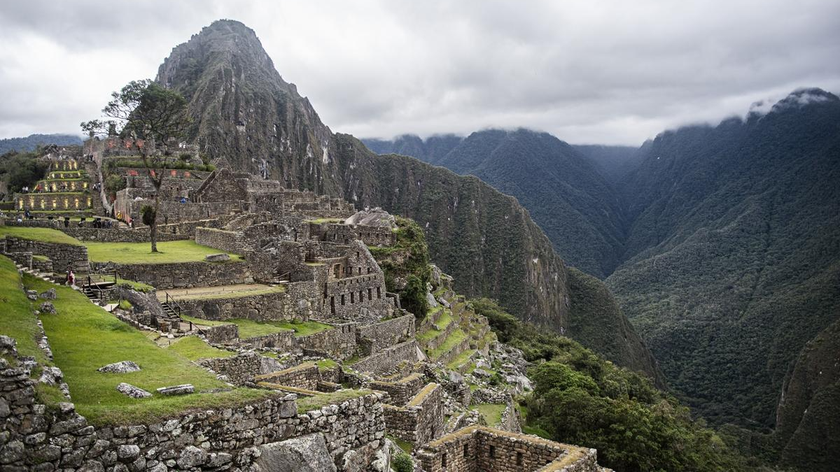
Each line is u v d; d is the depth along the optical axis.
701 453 55.25
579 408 45.44
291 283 43.22
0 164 125.38
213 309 36.28
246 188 80.88
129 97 78.00
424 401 22.05
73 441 9.02
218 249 50.75
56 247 30.78
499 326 132.75
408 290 67.88
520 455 18.83
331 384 22.16
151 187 83.19
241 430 10.98
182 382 13.17
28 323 14.13
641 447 42.44
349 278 52.97
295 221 68.62
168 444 9.95
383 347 51.28
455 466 18.52
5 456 8.37
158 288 39.44
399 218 85.00
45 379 9.88
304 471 11.67
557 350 117.81
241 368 20.70
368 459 13.69
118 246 50.56
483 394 44.09
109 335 17.03
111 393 11.66
